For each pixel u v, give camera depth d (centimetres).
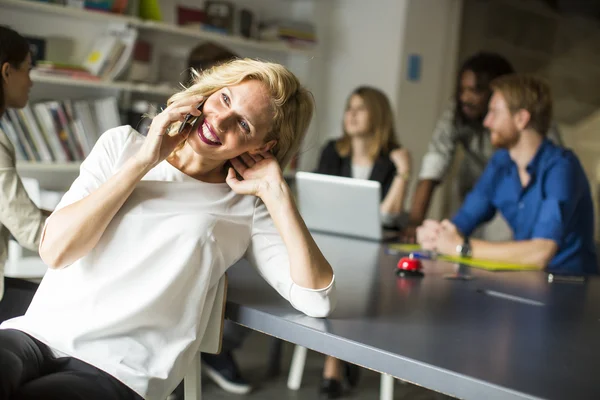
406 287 207
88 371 157
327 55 544
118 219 165
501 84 286
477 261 267
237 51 498
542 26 554
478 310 184
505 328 167
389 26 510
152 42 446
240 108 167
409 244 299
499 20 554
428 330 159
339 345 149
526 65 558
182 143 176
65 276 164
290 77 175
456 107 391
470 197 308
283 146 182
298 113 182
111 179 159
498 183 299
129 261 163
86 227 156
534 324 174
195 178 177
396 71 506
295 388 343
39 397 145
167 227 166
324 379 337
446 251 276
